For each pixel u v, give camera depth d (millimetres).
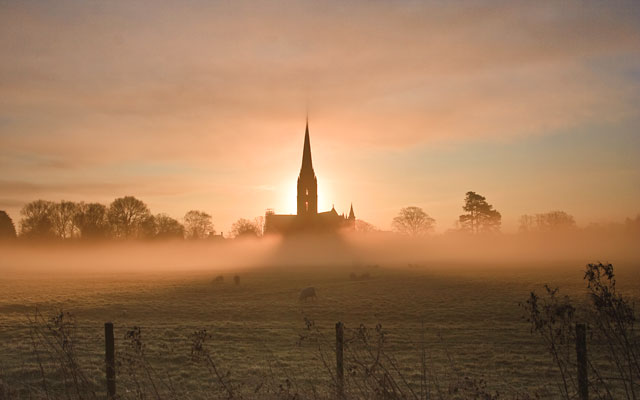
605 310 7434
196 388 14141
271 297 45406
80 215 134500
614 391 13898
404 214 167875
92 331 25625
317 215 178750
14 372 14953
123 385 13297
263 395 11344
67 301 41312
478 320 30469
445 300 40500
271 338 24391
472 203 154000
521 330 26500
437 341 23594
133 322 30281
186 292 49844
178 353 19938
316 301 41656
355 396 8922
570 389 14367
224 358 19359
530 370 17344
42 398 10867
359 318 32469
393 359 18297
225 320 31547
